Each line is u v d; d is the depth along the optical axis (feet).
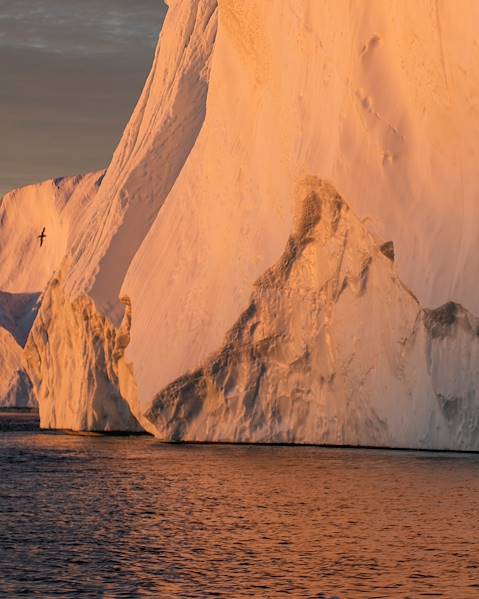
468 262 241.14
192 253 319.06
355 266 267.18
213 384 292.40
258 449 273.33
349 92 272.72
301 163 281.13
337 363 271.90
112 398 369.09
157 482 209.05
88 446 314.76
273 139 298.35
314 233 277.85
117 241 373.61
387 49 269.44
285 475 213.66
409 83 260.83
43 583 120.26
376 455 247.50
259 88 311.27
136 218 377.50
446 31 250.98
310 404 279.49
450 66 249.75
